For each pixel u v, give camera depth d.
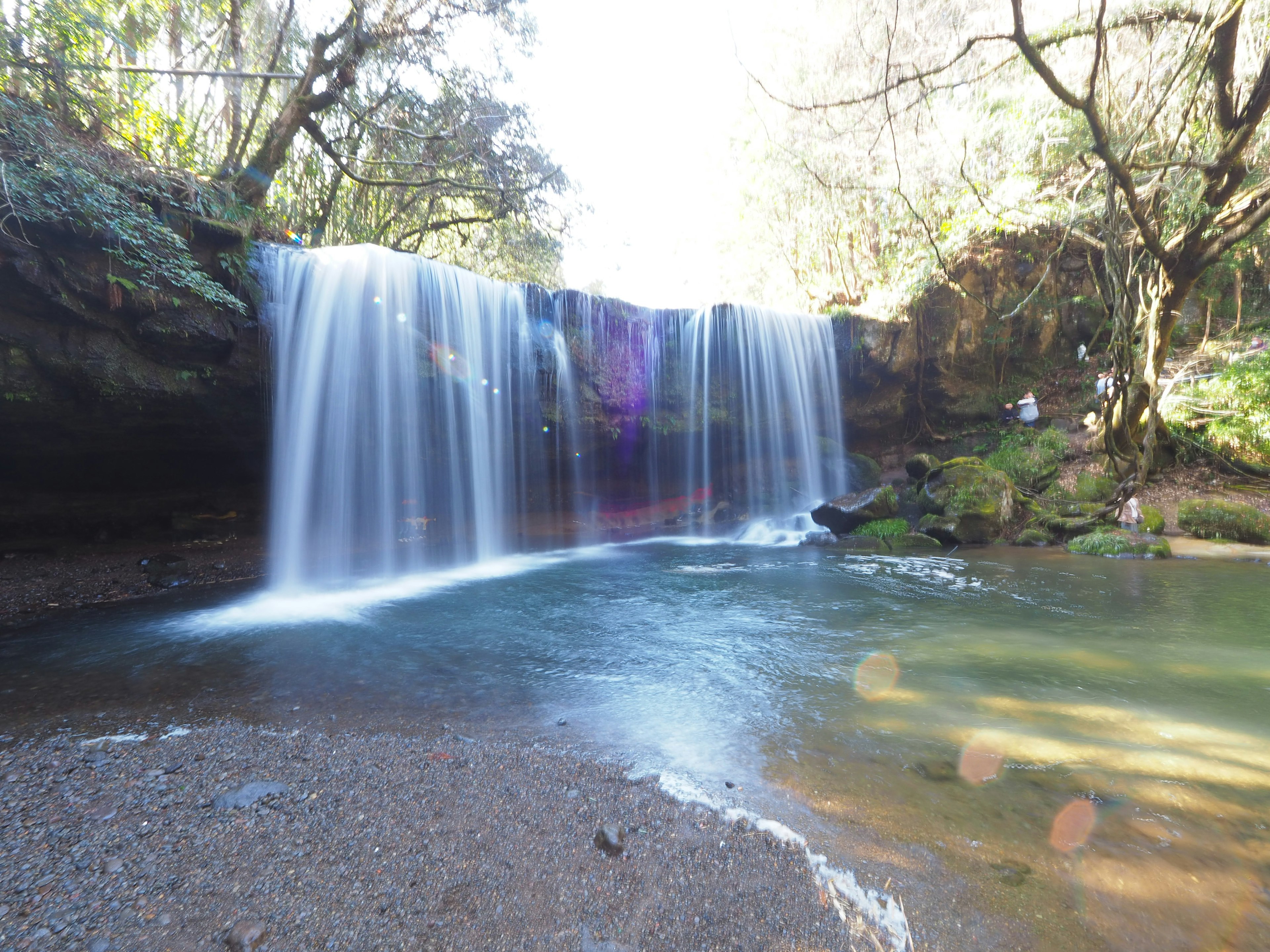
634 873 2.12
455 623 5.89
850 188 11.68
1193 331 14.81
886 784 2.73
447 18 11.66
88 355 6.21
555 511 12.09
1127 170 8.23
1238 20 7.23
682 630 5.55
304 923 1.87
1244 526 9.41
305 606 6.68
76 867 2.15
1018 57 7.00
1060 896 1.98
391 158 13.92
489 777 2.83
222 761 3.01
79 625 5.86
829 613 6.09
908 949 1.76
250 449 8.50
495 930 1.85
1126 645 4.84
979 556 9.40
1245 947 1.75
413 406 9.12
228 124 11.71
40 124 5.61
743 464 13.82
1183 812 2.47
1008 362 15.63
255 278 7.34
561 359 10.84
